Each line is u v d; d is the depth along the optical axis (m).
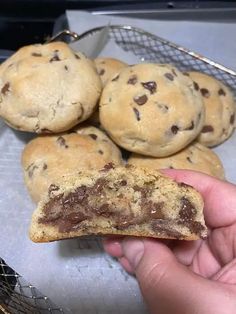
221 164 0.19
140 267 0.13
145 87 0.18
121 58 0.22
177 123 0.18
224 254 0.16
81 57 0.19
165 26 0.24
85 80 0.18
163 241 0.15
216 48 0.23
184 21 0.24
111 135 0.18
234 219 0.15
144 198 0.14
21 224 0.17
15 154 0.19
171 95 0.18
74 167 0.17
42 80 0.17
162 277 0.12
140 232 0.14
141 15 0.24
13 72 0.18
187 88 0.18
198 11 0.24
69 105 0.18
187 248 0.16
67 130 0.18
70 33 0.21
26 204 0.18
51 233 0.14
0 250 0.17
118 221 0.14
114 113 0.18
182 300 0.12
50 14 0.25
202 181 0.15
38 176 0.17
